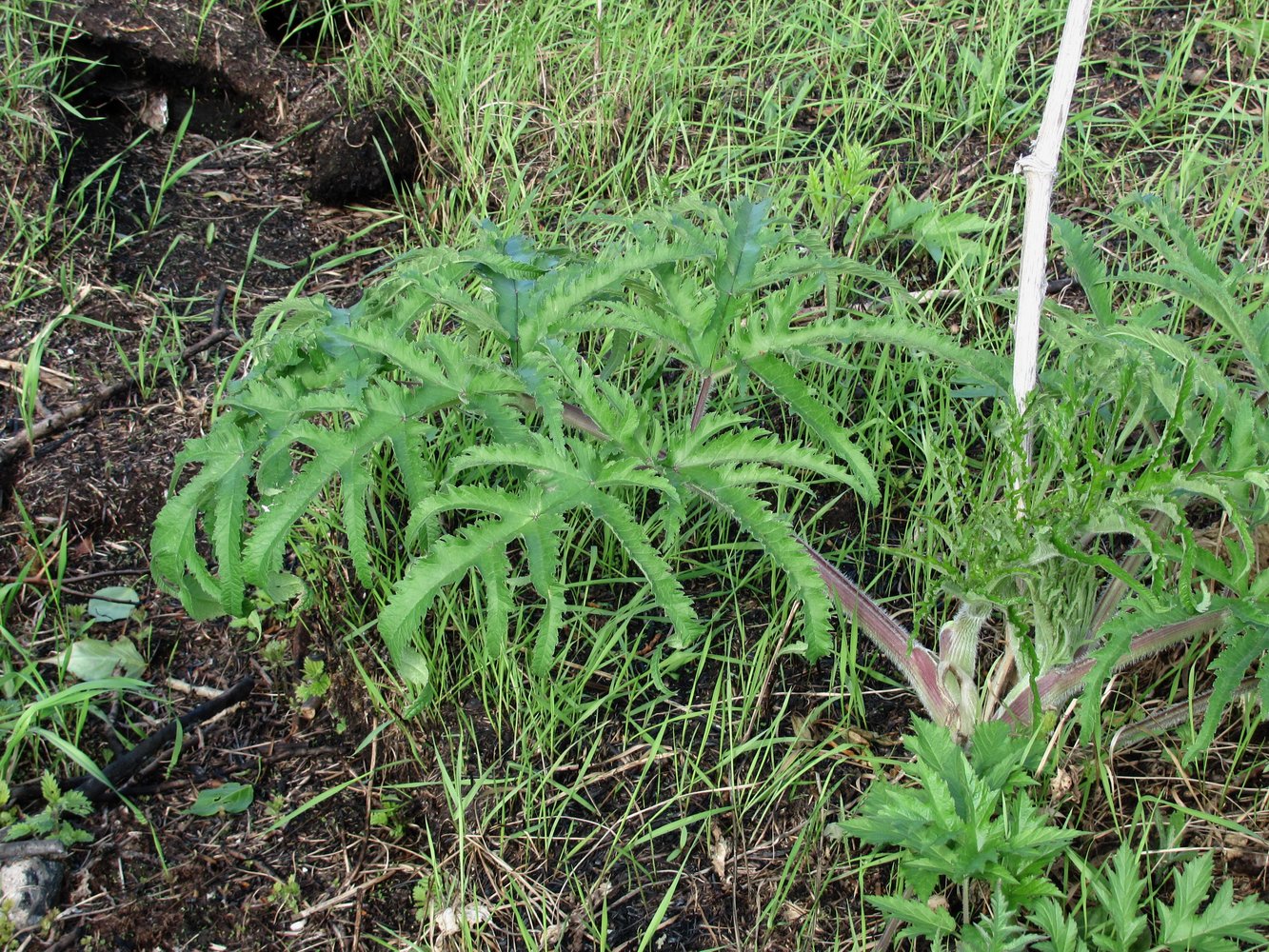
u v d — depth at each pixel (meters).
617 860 2.15
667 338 2.14
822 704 2.33
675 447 2.01
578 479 1.93
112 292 3.21
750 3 3.79
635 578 2.46
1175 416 1.72
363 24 3.97
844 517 2.66
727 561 2.53
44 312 3.12
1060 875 2.03
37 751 2.28
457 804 2.15
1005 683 2.26
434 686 2.37
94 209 3.42
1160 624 1.79
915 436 2.75
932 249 3.02
